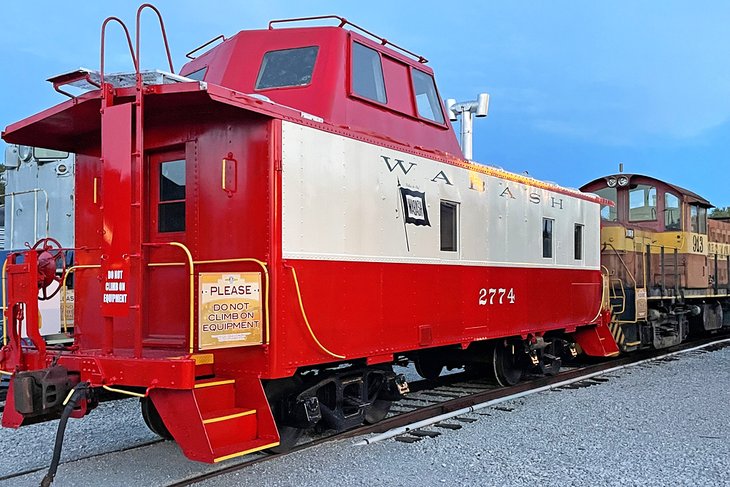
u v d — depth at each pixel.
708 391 9.33
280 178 5.55
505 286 8.96
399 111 7.59
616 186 16.44
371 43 7.41
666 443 6.47
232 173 5.74
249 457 6.05
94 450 6.38
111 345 5.38
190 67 8.02
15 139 6.79
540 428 7.13
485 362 9.88
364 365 6.90
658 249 15.70
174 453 6.17
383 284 6.69
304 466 5.70
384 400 7.29
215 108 5.71
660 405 8.33
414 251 7.17
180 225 6.18
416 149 7.30
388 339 6.73
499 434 6.87
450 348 9.37
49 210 11.34
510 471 5.61
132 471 5.63
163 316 6.09
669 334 15.13
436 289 7.50
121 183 5.18
